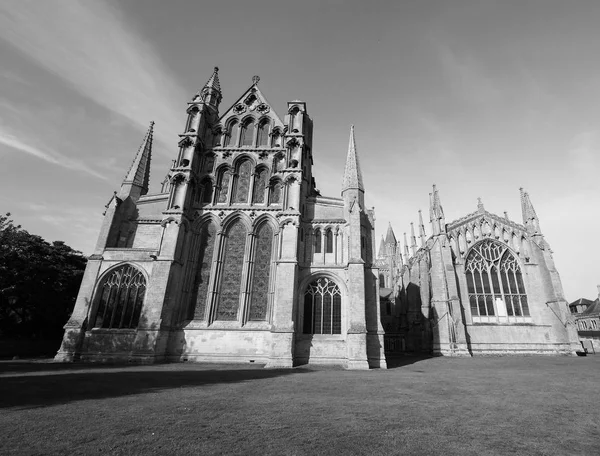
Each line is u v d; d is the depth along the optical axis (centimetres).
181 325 3497
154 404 1327
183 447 833
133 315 3475
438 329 4788
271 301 3581
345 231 3831
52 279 4747
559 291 4950
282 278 3391
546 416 1191
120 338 3375
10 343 4144
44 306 4638
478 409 1298
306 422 1077
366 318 3488
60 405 1294
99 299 3547
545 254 5153
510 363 3503
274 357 3106
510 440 917
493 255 5412
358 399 1488
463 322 5003
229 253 3812
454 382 2070
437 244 5075
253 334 3441
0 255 4069
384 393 1658
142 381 1964
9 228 4238
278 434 945
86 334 3394
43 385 1759
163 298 3369
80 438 898
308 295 3597
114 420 1078
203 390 1678
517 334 4906
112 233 3831
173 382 1947
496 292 5209
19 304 4600
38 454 785
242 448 828
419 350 5931
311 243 3819
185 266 3716
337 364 3306
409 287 6325
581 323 10075
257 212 3916
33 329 5028
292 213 3647
